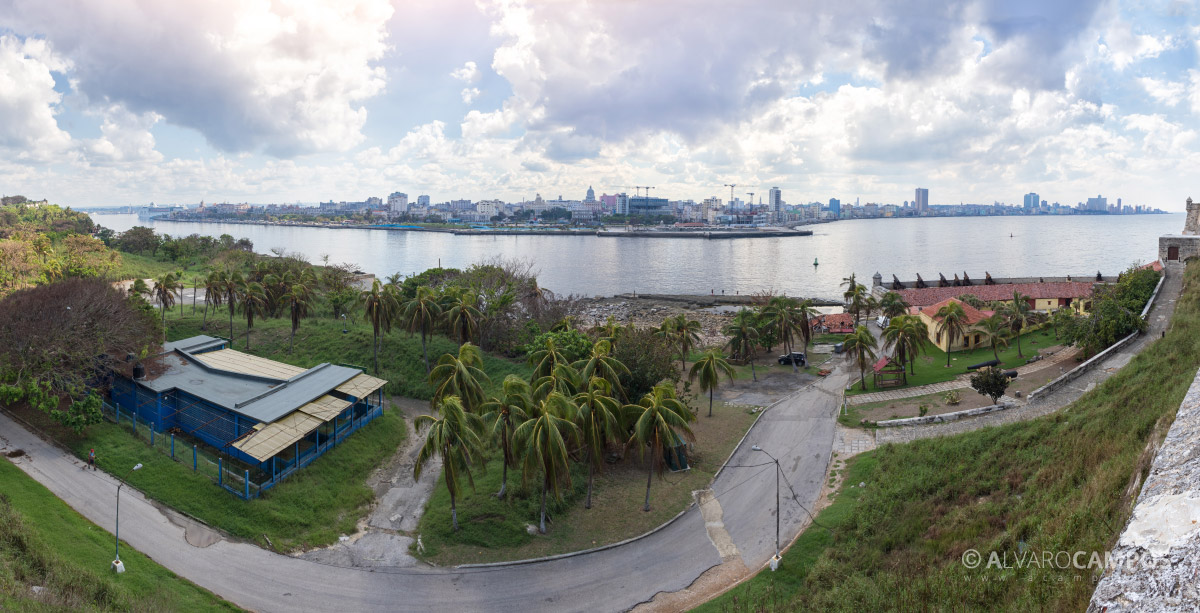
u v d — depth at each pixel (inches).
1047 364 3174.2
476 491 2171.5
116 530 1624.0
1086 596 802.8
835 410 2933.1
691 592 1689.2
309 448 2277.3
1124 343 2965.1
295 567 1760.6
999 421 2394.2
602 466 2146.9
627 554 1872.5
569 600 1669.5
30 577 1387.8
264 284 4483.3
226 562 1740.9
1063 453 1672.0
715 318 5851.4
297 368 2815.0
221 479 2033.7
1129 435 1485.0
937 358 3619.6
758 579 1680.6
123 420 2416.3
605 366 2455.7
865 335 3184.1
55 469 2030.0
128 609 1396.4
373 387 2662.4
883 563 1514.5
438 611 1620.3
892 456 2190.0
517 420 1990.7
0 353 2239.2
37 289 2596.0
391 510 2097.7
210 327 4040.4
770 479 2274.9
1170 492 412.5
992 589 1070.4
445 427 1889.8
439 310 3299.7
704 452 2532.0
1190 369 1857.8
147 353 2664.9
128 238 7864.2
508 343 3722.9
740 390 3353.8
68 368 2361.0
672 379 3161.9
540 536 1957.4
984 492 1713.8
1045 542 1087.0
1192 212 5113.2
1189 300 3235.7
